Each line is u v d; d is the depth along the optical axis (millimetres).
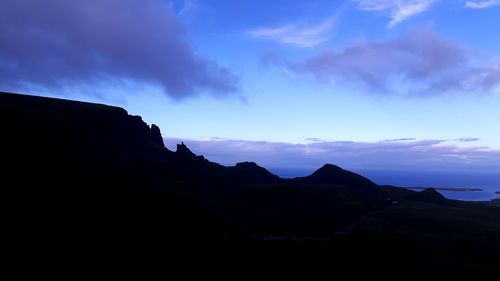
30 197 66938
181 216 76562
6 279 47500
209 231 76188
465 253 72438
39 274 49844
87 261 54844
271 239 79875
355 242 70500
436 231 85750
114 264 55844
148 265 57594
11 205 63219
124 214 71188
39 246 55750
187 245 66188
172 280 54656
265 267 61250
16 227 58656
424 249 71688
